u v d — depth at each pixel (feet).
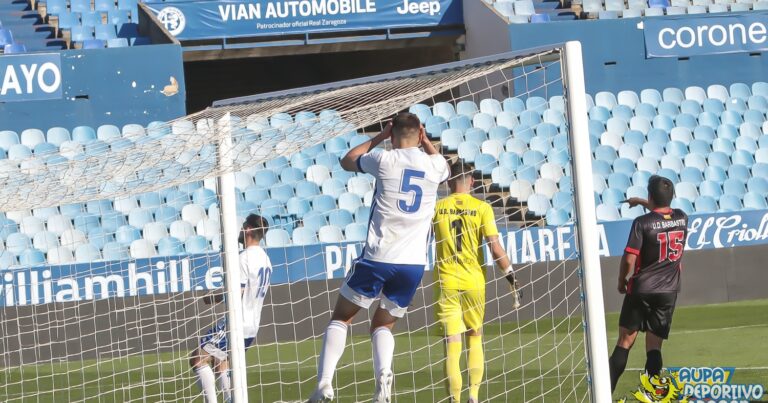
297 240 171.01
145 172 94.38
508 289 152.56
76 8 246.06
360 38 242.17
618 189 189.37
